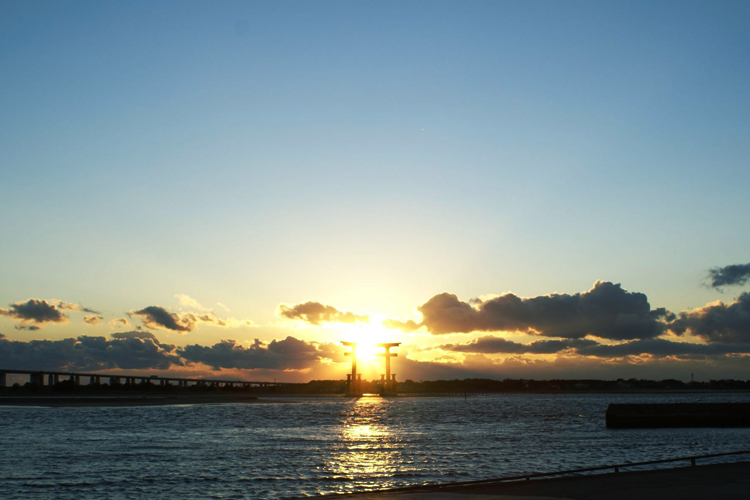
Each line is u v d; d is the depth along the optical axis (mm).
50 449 54938
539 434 72750
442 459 48094
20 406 150875
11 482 37750
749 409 80062
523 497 21516
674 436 67625
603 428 83188
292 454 51562
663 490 22812
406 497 22078
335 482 37844
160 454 51438
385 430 81188
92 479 38781
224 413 127000
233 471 41938
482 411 152375
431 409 167000
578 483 24906
